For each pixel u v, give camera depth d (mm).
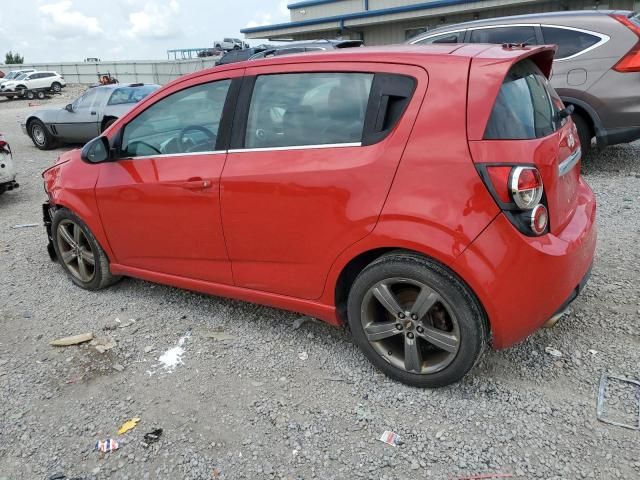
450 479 2299
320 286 3020
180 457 2496
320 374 3057
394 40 24000
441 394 2816
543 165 2506
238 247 3252
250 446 2543
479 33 7105
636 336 3207
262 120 3100
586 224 2930
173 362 3244
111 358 3316
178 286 3754
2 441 2646
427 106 2590
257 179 3020
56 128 11867
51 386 3066
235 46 27344
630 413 2592
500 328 2562
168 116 3506
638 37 5984
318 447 2518
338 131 2846
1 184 6906
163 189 3445
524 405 2695
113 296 4203
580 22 6352
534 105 2746
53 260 5012
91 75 45094
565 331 3309
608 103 6180
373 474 2350
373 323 2922
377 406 2764
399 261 2670
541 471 2301
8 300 4219
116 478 2396
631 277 3926
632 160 7230
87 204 3947
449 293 2566
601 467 2303
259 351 3314
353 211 2729
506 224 2436
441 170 2518
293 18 27594
